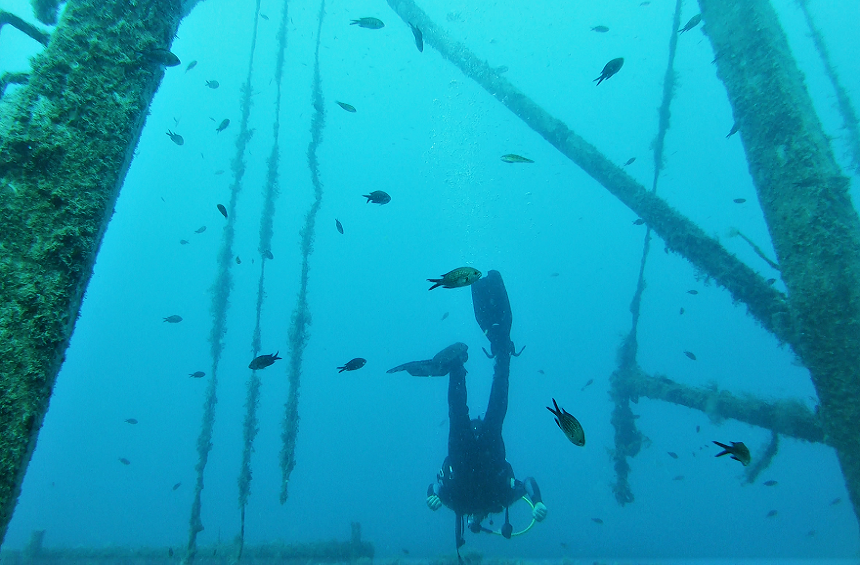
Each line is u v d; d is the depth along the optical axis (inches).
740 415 235.1
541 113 259.3
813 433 202.5
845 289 144.3
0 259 67.4
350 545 329.4
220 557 302.4
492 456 225.0
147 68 88.2
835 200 149.7
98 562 317.4
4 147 71.0
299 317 291.3
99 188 79.0
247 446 281.0
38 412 68.8
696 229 206.4
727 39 181.5
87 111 79.3
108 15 83.7
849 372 143.7
